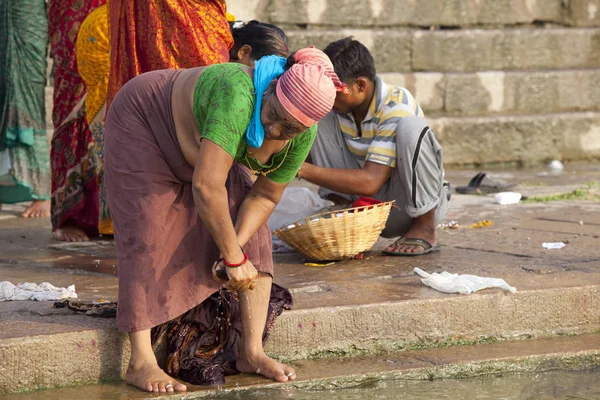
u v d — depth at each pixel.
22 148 11.59
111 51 7.98
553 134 19.33
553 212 11.94
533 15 20.09
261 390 5.96
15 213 12.18
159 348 6.18
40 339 5.80
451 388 6.23
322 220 8.23
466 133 18.62
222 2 7.74
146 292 5.77
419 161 8.59
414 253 8.79
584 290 7.51
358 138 9.03
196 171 5.31
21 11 11.26
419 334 7.02
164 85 5.76
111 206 5.88
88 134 10.03
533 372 6.73
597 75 19.92
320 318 6.69
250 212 5.94
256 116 5.30
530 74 19.34
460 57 19.08
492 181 14.32
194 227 5.94
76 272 8.15
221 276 5.69
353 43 8.62
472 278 7.51
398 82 18.22
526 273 7.98
